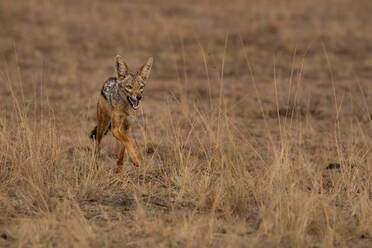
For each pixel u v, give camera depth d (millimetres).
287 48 29266
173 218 8375
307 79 23047
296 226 7785
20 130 11164
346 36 32719
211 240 7523
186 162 10672
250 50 28547
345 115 17391
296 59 27016
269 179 9555
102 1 42281
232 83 22078
